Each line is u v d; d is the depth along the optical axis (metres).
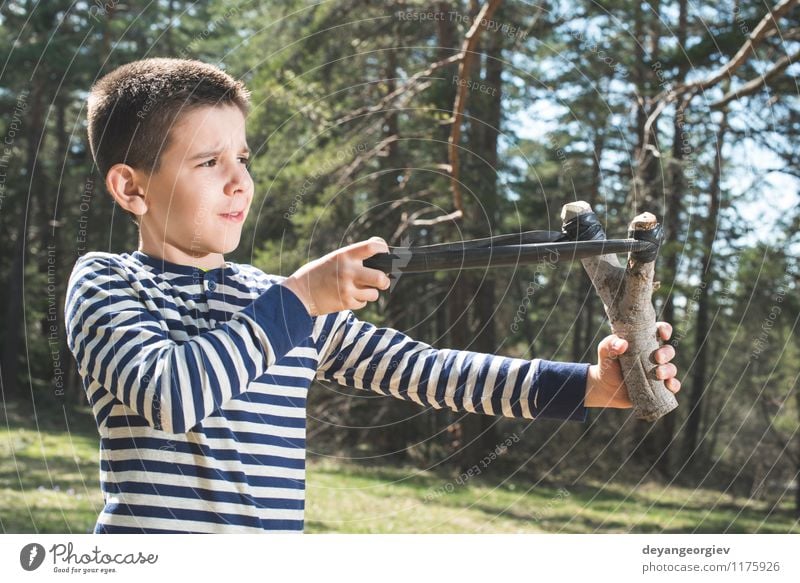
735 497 12.25
